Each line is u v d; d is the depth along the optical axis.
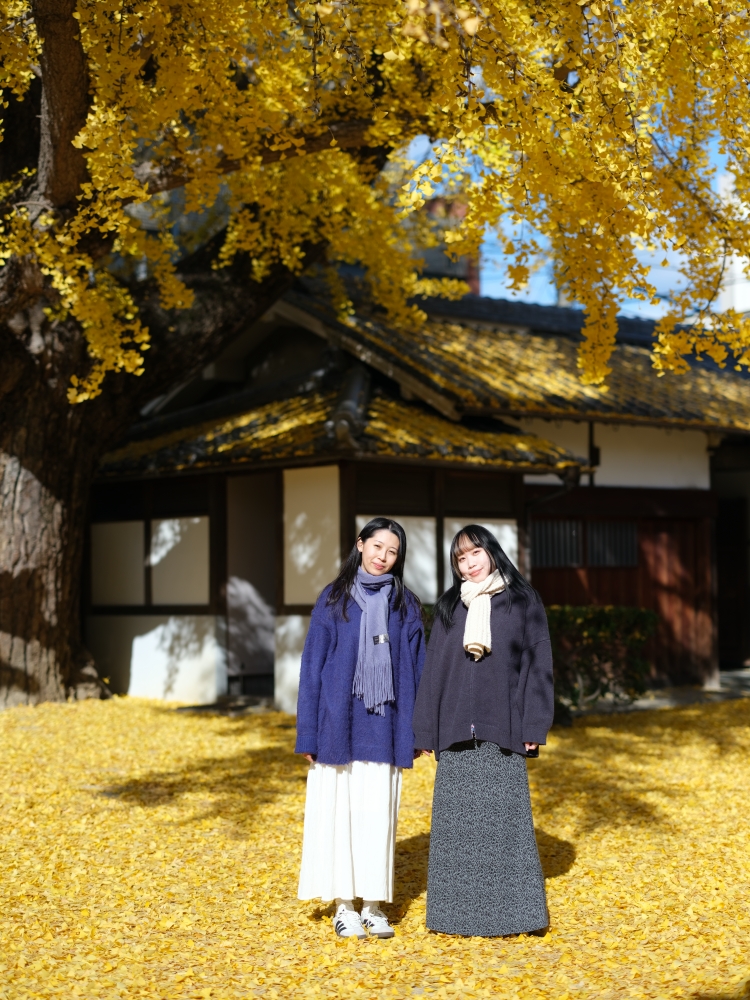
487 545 4.40
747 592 14.92
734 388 13.56
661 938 4.16
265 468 10.71
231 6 5.74
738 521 15.02
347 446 9.02
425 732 4.30
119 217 6.34
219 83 5.99
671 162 6.61
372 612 4.39
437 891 4.27
